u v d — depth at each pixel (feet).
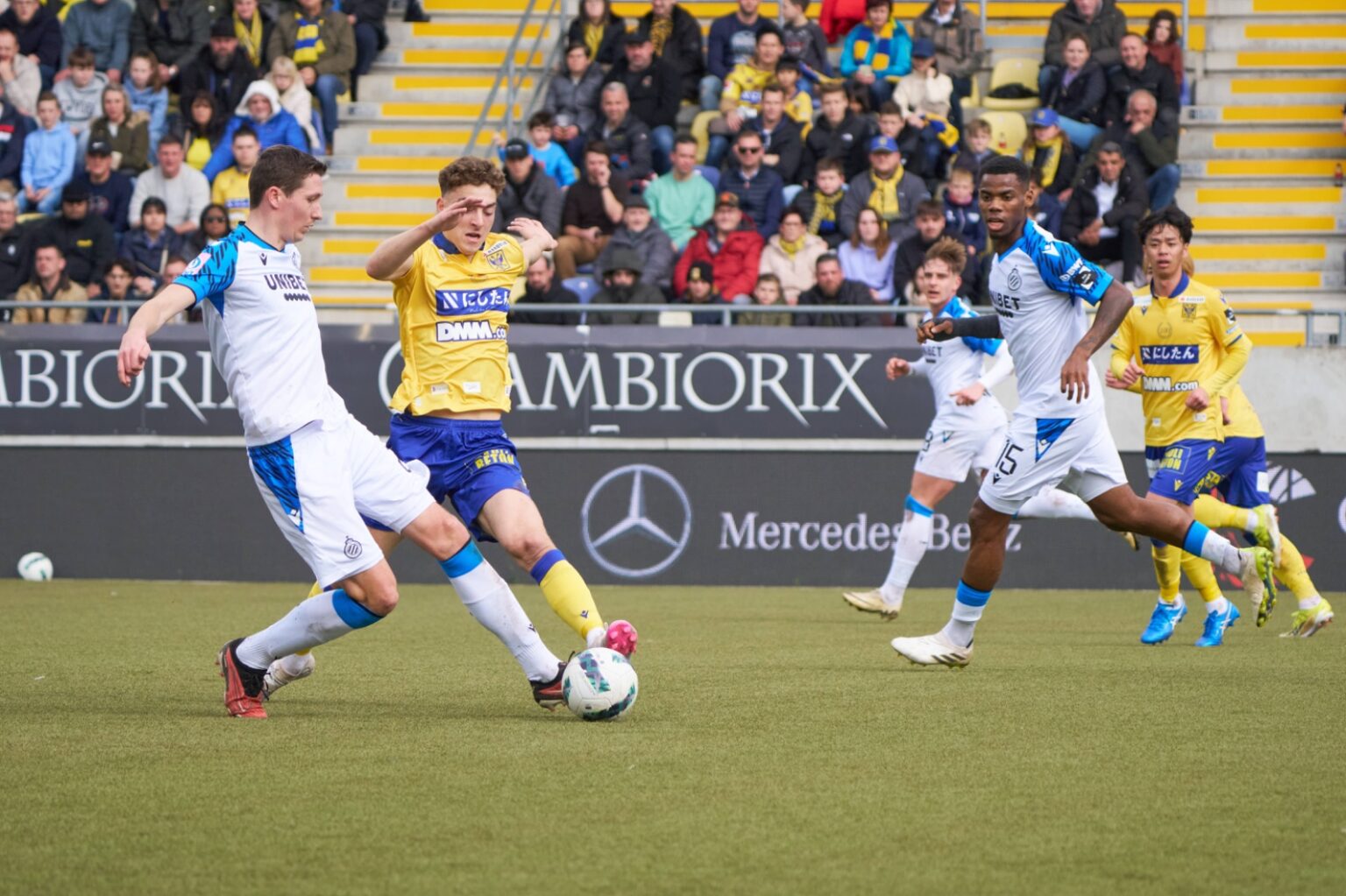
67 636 74.08
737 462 110.32
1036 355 57.82
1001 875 28.84
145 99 136.67
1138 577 110.63
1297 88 145.69
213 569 112.27
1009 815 33.73
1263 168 139.23
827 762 39.75
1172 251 72.38
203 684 56.03
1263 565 58.85
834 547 109.81
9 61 138.31
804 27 135.13
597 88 134.31
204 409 112.06
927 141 128.77
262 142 131.03
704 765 39.22
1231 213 137.80
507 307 51.70
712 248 117.70
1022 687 55.52
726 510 110.32
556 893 27.53
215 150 132.36
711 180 128.26
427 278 50.42
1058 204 123.03
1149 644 72.90
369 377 110.01
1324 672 60.59
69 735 43.80
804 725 45.96
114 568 112.47
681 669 61.26
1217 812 34.04
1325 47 147.43
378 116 143.23
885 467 109.60
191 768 38.68
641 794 35.70
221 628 78.07
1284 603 100.53
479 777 37.63
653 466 110.42
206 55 137.90
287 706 50.26
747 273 117.08
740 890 27.78
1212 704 50.78
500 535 50.08
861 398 109.40
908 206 120.78
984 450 85.20
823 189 121.60
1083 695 53.21
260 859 29.81
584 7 138.10
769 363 109.70
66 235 119.65
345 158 139.54
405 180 138.62
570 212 121.49
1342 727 45.75
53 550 112.78
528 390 110.32
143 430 112.06
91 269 119.65
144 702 50.96
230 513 112.27
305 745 42.09
